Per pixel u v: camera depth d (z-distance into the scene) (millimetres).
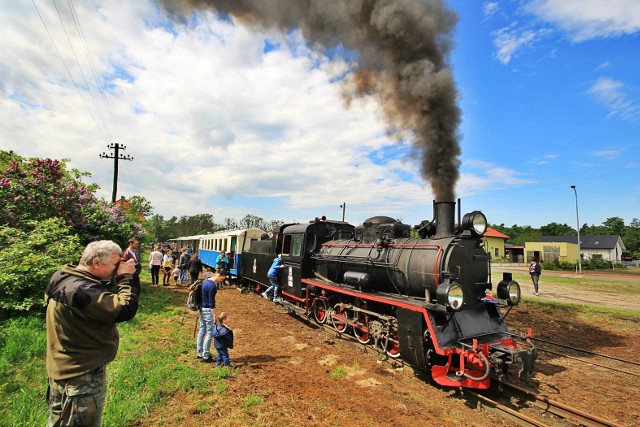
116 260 2686
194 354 6445
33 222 8273
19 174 9211
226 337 5867
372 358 6801
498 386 5484
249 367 5973
